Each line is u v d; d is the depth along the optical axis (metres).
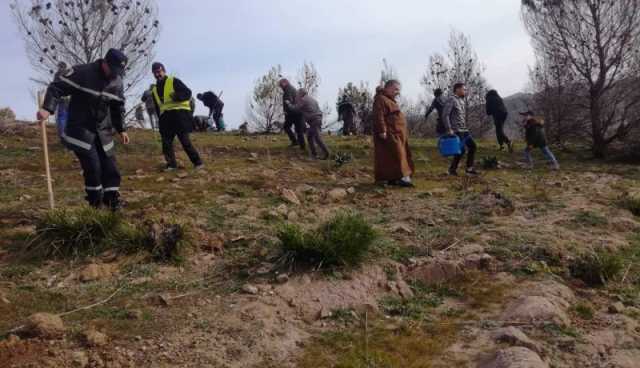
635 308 4.50
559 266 5.30
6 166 9.70
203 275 4.86
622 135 13.15
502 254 5.48
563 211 7.17
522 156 13.71
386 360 3.58
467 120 23.78
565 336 3.90
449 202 7.58
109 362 3.41
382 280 4.84
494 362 3.49
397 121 8.84
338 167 10.91
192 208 6.75
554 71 14.89
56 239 5.20
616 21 13.23
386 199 7.81
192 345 3.66
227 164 10.67
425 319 4.27
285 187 8.36
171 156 9.62
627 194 8.20
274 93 25.30
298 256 4.89
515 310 4.25
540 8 14.31
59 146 12.13
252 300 4.33
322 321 4.16
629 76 13.23
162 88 9.33
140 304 4.26
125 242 5.20
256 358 3.58
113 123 6.41
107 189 6.21
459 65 24.20
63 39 14.52
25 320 3.90
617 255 5.66
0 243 5.40
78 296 4.39
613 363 3.54
